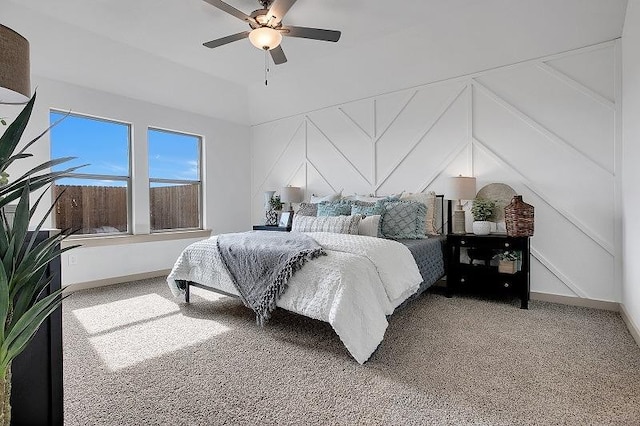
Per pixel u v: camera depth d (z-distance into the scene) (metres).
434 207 3.99
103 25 3.40
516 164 3.60
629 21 2.68
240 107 5.55
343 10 3.20
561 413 1.61
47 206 3.93
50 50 3.54
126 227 4.64
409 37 3.66
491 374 1.97
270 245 2.73
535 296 3.51
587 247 3.25
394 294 2.41
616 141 3.09
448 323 2.81
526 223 3.22
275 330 2.68
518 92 3.57
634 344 2.38
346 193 4.84
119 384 1.88
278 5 2.57
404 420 1.56
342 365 2.10
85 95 4.11
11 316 0.93
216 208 5.56
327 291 2.23
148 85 4.47
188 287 3.37
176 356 2.23
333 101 4.89
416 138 4.23
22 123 0.94
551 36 3.24
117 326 2.78
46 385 1.30
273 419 1.58
